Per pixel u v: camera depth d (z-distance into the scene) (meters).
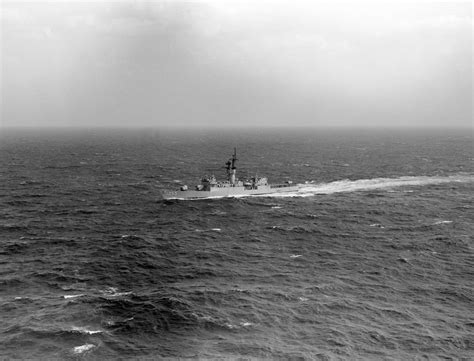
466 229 97.50
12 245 85.19
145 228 99.12
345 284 67.50
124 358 48.19
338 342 51.22
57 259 78.19
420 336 52.75
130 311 58.56
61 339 51.69
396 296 63.47
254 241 90.06
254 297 62.72
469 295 63.91
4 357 48.03
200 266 75.31
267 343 50.97
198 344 50.84
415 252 82.38
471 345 51.00
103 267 74.56
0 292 64.31
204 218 108.62
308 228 99.00
